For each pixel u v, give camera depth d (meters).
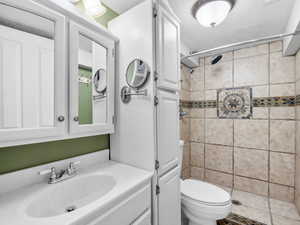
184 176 2.25
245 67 2.00
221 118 2.17
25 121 0.73
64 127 0.83
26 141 0.71
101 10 1.12
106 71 1.10
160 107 1.04
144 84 1.02
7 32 0.70
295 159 1.72
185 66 2.28
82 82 0.97
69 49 0.86
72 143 1.03
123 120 1.15
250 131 1.97
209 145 2.26
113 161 1.21
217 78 2.20
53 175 0.84
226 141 2.13
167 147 1.12
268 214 1.59
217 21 1.32
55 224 0.52
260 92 1.91
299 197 1.57
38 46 0.77
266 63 1.88
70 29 0.86
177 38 1.23
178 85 1.25
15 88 0.71
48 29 0.79
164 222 1.07
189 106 2.40
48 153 0.91
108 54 1.10
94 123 1.03
